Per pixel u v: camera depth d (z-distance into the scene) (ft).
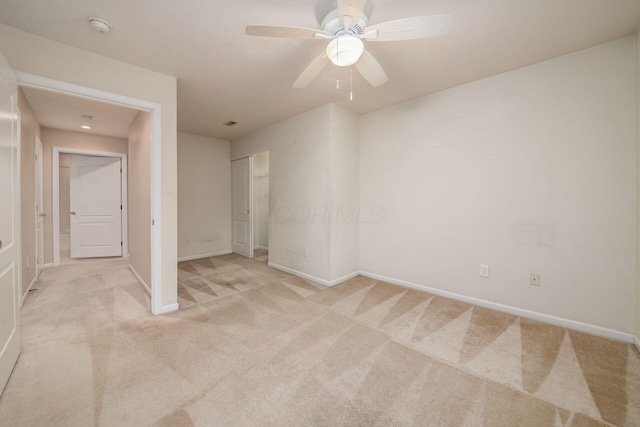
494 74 8.25
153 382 5.09
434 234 9.82
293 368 5.55
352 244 11.89
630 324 6.54
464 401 4.66
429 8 5.41
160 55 7.09
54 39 6.34
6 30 5.86
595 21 5.83
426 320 7.74
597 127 6.84
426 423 4.20
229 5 5.30
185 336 6.81
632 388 4.95
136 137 11.20
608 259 6.78
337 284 11.02
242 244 16.87
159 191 8.05
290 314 8.14
